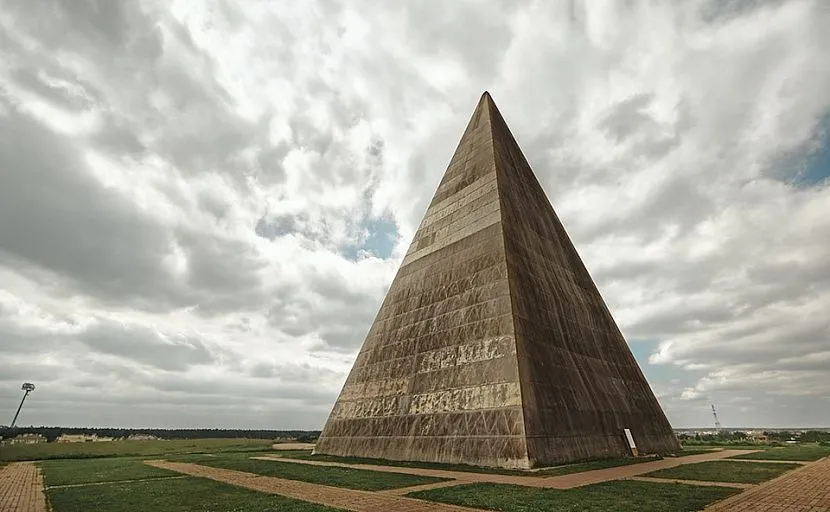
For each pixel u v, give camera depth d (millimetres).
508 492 14203
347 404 33844
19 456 37562
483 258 29469
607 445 25953
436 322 30047
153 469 24625
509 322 24859
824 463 22984
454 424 24500
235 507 12555
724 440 60969
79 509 12438
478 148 37906
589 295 37344
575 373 27469
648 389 36125
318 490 15664
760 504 11938
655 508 11500
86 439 86062
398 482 17250
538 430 21812
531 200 37719
